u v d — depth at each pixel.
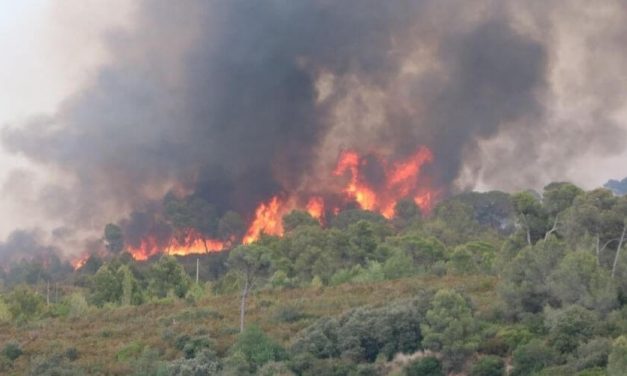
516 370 55.34
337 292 84.06
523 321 61.03
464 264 90.25
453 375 57.53
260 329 65.25
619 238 66.81
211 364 60.00
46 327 80.06
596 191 68.94
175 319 77.38
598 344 54.19
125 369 62.16
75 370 61.53
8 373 63.12
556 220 71.88
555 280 61.78
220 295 92.19
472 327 59.62
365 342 61.31
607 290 60.50
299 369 59.31
